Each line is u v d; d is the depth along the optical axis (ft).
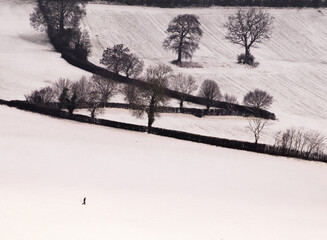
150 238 154.71
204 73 490.08
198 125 349.41
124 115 350.64
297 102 449.89
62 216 164.55
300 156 289.33
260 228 171.53
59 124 309.83
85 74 442.09
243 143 295.48
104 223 162.40
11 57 468.75
